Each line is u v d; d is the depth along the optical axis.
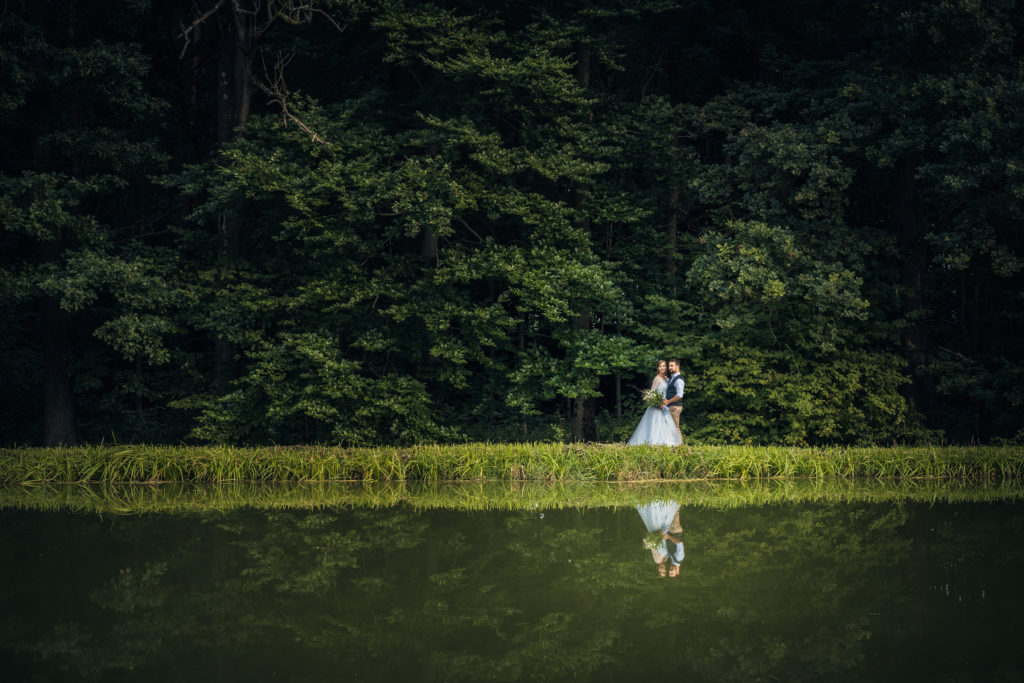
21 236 16.27
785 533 7.89
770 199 16.62
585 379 16.23
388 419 16.08
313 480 12.67
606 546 7.26
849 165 17.52
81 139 14.77
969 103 14.47
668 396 14.55
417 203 15.06
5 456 12.77
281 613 5.08
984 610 5.09
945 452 13.68
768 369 16.69
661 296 17.47
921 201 17.56
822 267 15.80
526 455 13.07
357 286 15.73
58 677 3.89
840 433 16.92
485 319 15.70
